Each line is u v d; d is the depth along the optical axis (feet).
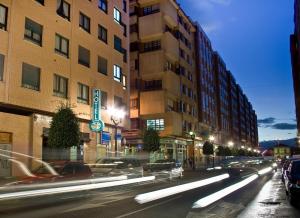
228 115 341.62
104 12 123.13
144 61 186.80
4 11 80.28
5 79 78.23
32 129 85.25
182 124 192.34
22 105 81.97
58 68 95.76
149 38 189.57
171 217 31.27
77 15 106.42
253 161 257.14
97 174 73.26
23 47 83.92
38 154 86.07
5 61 78.64
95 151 109.60
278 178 89.76
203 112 232.94
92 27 114.32
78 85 104.53
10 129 79.41
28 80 85.15
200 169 164.04
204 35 255.29
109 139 118.83
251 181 77.66
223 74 325.21
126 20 141.18
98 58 116.47
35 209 36.17
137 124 181.78
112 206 38.37
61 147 81.87
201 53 242.37
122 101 130.00
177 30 204.23
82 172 54.85
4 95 77.46
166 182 75.97
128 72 138.82
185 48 213.66
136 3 193.57
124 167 81.76
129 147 163.12
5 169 76.84
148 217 31.22
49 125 90.84
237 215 32.65
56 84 95.09
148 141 138.41
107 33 123.65
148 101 181.27
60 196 47.73
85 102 107.45
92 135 109.09
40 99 87.81
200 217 31.35
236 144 379.55
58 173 51.85
